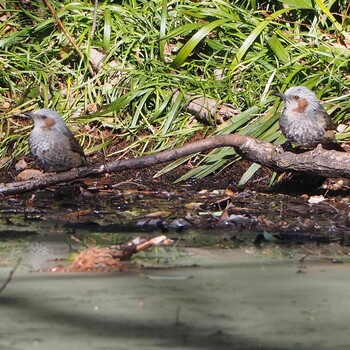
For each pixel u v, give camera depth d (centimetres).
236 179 1370
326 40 1616
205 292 718
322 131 1287
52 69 1600
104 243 930
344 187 1317
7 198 1249
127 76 1553
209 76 1566
